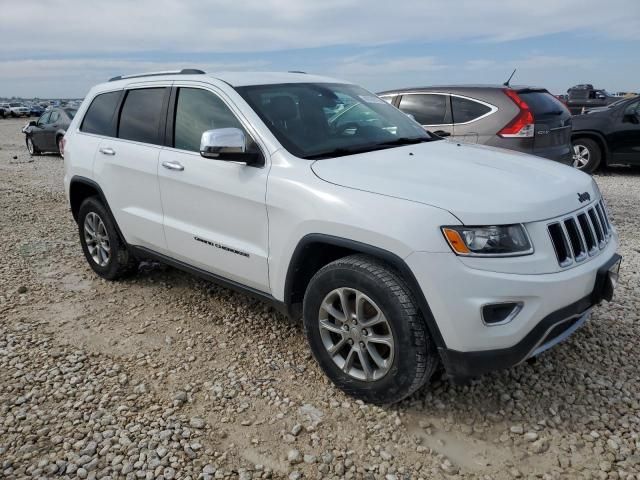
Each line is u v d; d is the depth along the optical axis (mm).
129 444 2768
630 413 2951
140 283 5051
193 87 4012
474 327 2604
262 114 3566
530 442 2762
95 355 3707
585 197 3119
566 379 3281
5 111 54719
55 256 5949
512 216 2672
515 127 6773
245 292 3711
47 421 2979
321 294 3094
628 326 3936
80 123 5172
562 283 2688
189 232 3908
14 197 9484
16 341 3918
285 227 3199
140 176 4281
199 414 3025
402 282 2777
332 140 3605
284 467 2613
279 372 3441
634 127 10102
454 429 2871
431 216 2660
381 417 2963
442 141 4078
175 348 3795
